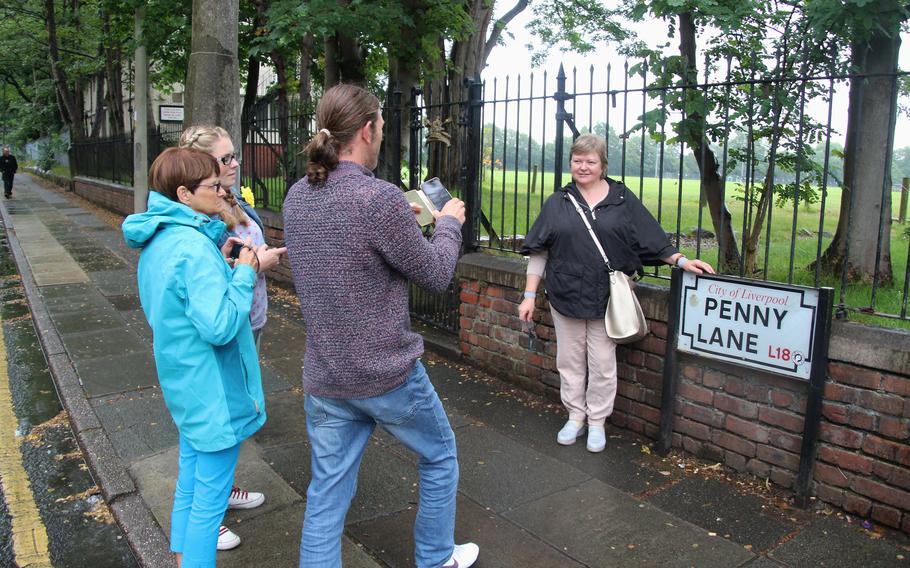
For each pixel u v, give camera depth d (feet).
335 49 34.12
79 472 12.77
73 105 83.66
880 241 10.11
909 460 9.38
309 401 7.68
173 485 11.62
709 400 11.69
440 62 37.40
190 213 7.78
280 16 27.43
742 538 9.69
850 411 9.91
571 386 12.87
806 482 10.34
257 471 11.95
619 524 10.11
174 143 42.98
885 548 9.35
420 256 7.20
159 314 7.49
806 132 16.33
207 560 7.84
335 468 7.62
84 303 26.03
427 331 19.85
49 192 83.66
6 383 18.04
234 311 7.48
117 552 10.21
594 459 12.29
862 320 11.41
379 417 7.52
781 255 20.06
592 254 11.91
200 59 22.09
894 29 13.05
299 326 22.04
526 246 12.56
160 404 15.37
